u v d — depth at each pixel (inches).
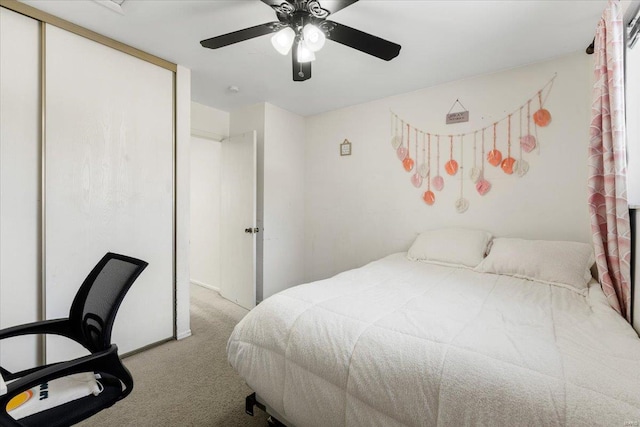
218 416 59.5
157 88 88.2
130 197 82.6
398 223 117.0
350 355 40.1
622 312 53.3
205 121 130.8
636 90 59.8
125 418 58.6
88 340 49.8
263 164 126.5
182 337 94.8
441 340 38.4
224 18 70.0
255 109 128.9
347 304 52.3
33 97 66.6
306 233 146.4
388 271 81.2
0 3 61.7
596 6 63.7
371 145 124.0
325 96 119.0
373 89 111.3
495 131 95.7
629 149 60.3
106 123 77.7
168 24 72.3
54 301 69.3
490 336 39.3
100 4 64.7
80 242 73.4
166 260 91.0
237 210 129.3
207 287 155.8
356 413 37.6
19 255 65.3
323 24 58.6
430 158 108.8
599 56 59.7
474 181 99.3
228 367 77.9
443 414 31.8
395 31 73.4
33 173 66.9
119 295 45.1
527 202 90.3
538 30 72.7
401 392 34.8
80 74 73.1
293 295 57.2
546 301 55.9
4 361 64.5
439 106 106.7
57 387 42.8
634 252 52.7
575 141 83.2
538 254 74.4
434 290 63.1
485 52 83.5
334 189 136.0
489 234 94.1
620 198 53.2
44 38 67.4
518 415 28.2
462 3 63.3
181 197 94.3
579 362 32.4
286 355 45.9
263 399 50.5
